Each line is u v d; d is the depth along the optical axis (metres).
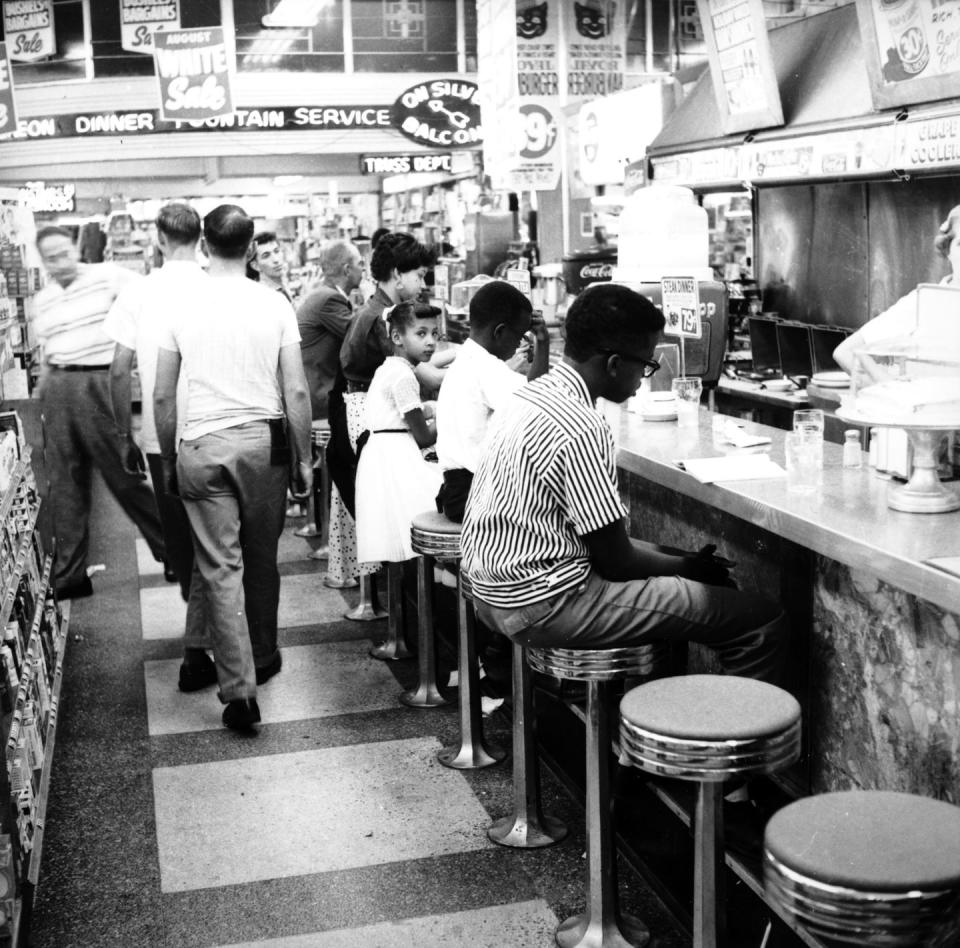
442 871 3.44
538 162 9.41
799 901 1.85
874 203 5.84
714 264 9.05
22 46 16.20
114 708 4.82
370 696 4.87
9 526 3.72
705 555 3.10
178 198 20.02
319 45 15.85
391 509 5.07
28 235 7.89
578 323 2.92
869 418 2.68
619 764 3.67
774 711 2.41
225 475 4.44
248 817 3.82
